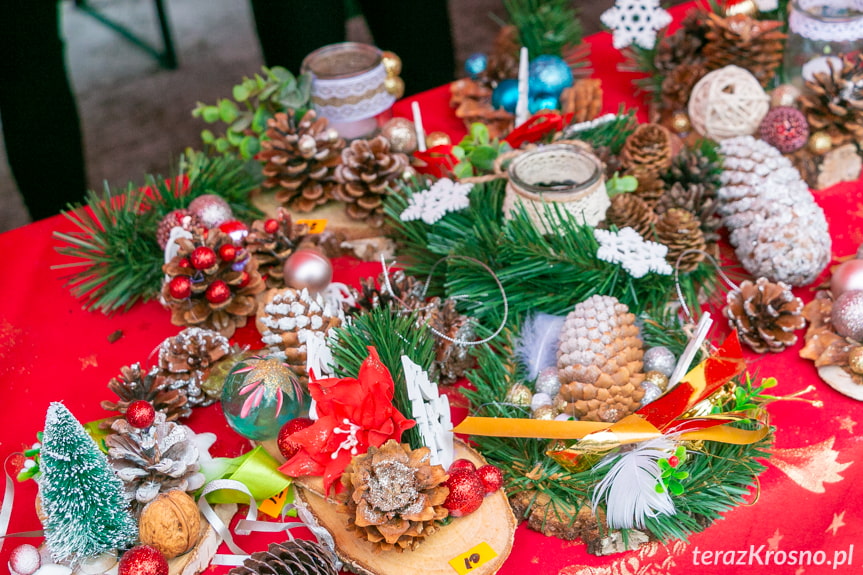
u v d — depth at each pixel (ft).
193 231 3.44
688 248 3.43
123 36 9.67
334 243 3.93
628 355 2.84
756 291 3.31
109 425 2.93
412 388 2.64
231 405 2.81
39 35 6.31
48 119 6.64
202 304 3.45
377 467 2.45
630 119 4.14
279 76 4.06
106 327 3.73
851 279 3.27
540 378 3.01
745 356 3.30
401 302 3.18
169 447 2.70
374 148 3.86
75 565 2.57
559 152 3.57
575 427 2.62
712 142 3.88
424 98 4.99
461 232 3.56
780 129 3.84
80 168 7.09
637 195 3.74
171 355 3.18
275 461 2.84
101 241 3.80
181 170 4.15
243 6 10.11
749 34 4.09
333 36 6.26
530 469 2.77
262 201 4.17
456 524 2.62
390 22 6.60
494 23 9.29
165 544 2.53
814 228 3.46
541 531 2.72
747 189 3.59
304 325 3.12
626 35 4.43
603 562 2.68
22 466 3.10
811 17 3.85
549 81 4.33
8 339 3.66
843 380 3.10
